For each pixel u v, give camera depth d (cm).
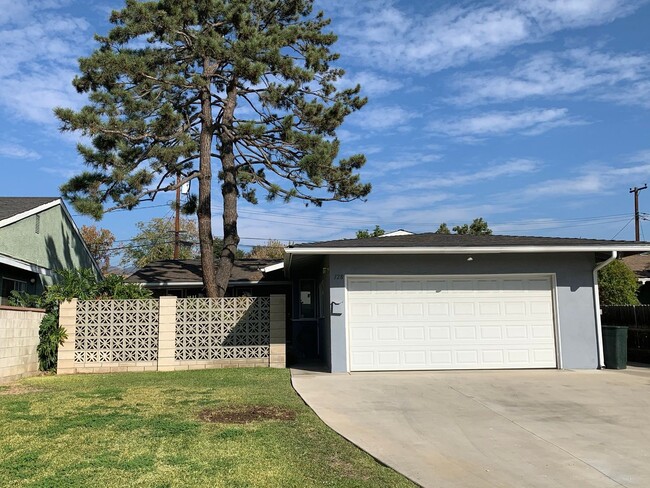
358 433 716
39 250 1781
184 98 1873
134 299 1392
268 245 5409
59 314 1373
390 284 1305
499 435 716
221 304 1402
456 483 546
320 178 1745
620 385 1050
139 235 5081
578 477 566
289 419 787
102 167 1616
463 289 1309
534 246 1268
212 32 1593
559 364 1288
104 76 1593
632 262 3142
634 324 1533
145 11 1591
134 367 1356
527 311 1309
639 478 562
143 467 563
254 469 562
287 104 1795
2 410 841
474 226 4062
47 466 564
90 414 809
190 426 732
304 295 1934
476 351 1293
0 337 1166
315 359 1730
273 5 1934
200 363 1372
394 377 1157
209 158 1772
